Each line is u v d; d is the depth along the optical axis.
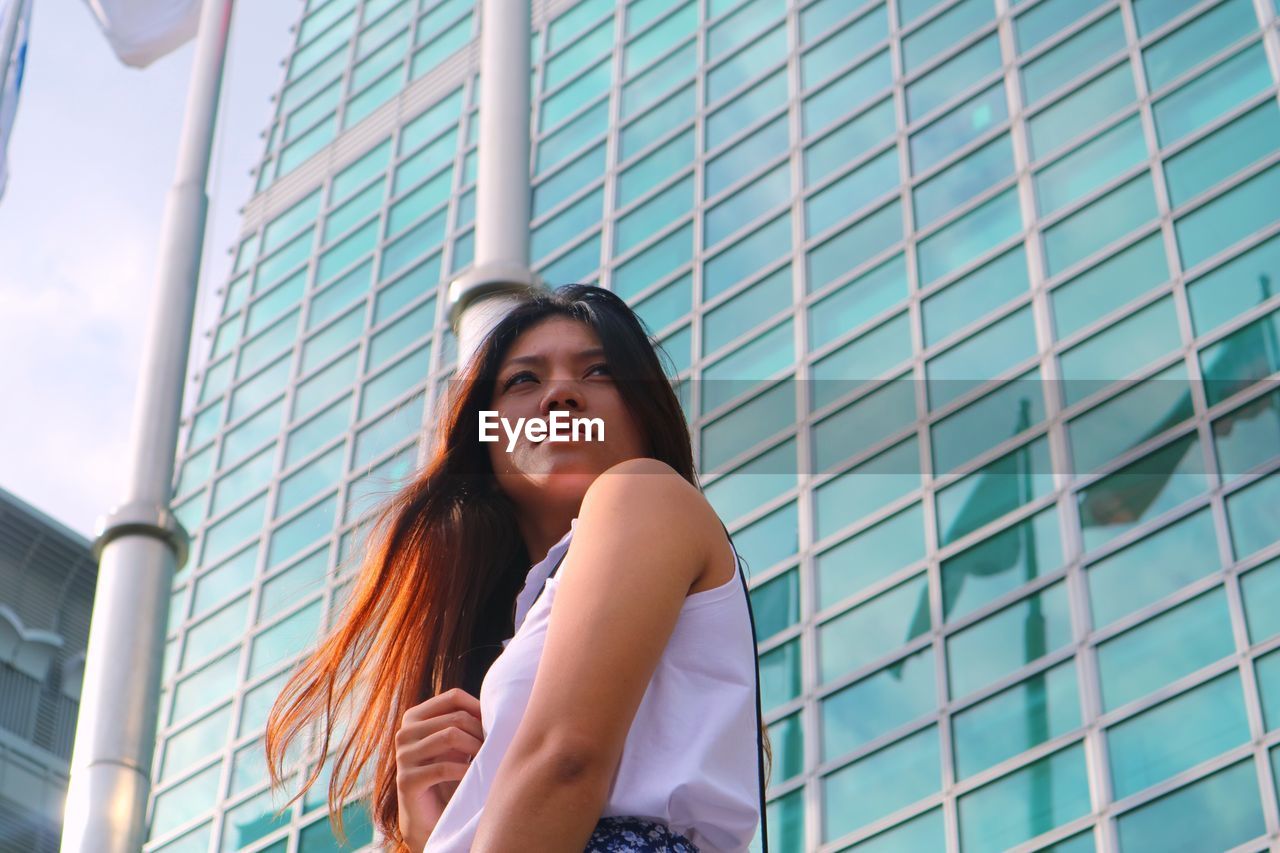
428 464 2.09
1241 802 15.59
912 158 24.39
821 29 27.69
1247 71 21.17
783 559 21.41
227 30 14.57
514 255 9.11
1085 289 20.84
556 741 1.32
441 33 35.84
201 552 29.97
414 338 29.44
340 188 35.00
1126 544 18.28
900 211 23.88
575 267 27.98
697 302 25.52
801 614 20.66
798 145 26.25
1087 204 21.70
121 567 12.20
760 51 28.36
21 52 13.23
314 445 29.62
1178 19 22.45
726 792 1.47
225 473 31.12
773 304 24.44
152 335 12.91
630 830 1.44
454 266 29.83
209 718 26.75
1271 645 16.39
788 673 20.22
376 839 2.04
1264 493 17.61
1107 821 16.31
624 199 28.27
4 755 29.75
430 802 1.78
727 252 25.83
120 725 11.62
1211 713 16.39
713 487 22.92
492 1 10.63
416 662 2.05
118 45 15.88
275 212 36.44
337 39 39.31
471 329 3.03
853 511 21.16
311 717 2.06
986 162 23.39
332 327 31.75
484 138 9.87
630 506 1.49
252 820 24.38
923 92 25.11
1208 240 20.05
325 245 33.94
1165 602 17.52
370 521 2.15
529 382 1.90
